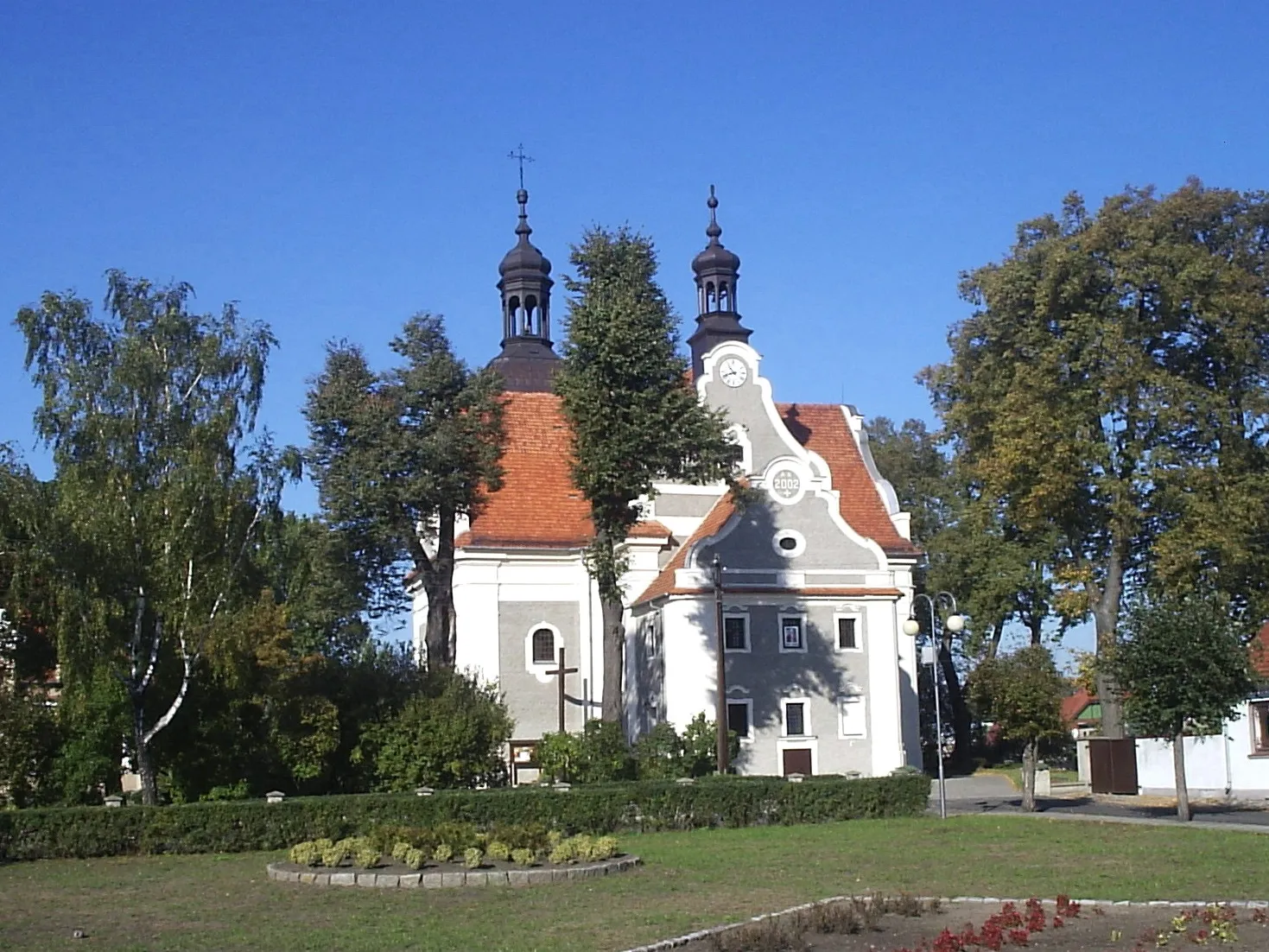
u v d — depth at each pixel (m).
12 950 18.64
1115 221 51.53
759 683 52.94
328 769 42.44
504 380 51.47
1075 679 52.47
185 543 38.75
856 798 39.12
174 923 21.08
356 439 48.53
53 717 39.34
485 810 35.47
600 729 45.84
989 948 17.38
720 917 20.38
